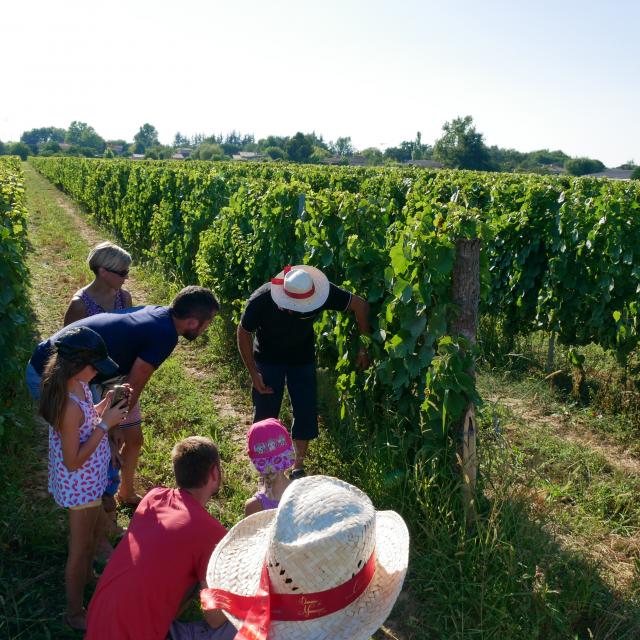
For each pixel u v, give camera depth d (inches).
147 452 214.4
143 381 141.0
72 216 1048.8
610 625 135.7
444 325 165.9
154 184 621.9
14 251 233.8
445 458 165.6
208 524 108.9
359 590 89.3
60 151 6107.3
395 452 173.6
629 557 165.2
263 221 303.1
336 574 85.7
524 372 319.9
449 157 4301.2
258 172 813.9
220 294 345.7
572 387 296.0
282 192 292.7
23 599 138.6
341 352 216.4
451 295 166.7
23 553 157.6
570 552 158.2
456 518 158.7
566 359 324.8
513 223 342.6
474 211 172.7
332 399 249.1
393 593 93.0
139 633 100.7
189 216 456.1
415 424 179.8
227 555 104.9
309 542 84.1
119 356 138.6
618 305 297.0
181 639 107.7
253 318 182.2
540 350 350.9
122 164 841.5
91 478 129.3
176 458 114.4
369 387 202.4
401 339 177.2
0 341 214.7
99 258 164.9
